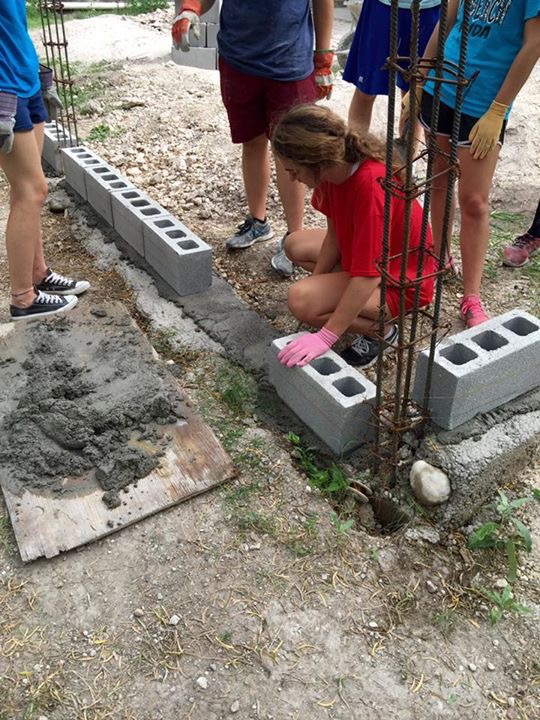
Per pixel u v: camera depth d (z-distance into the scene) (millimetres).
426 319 3391
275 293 3758
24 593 2217
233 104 3641
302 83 3506
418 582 2297
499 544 2428
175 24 3352
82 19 10219
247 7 3305
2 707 1930
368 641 2109
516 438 2602
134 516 2420
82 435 2633
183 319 3480
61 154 4957
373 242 2592
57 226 4465
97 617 2150
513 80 2797
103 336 3316
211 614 2160
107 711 1924
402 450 2629
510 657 2090
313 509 2490
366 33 3848
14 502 2465
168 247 3537
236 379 3070
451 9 3082
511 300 3623
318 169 2564
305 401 2762
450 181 2016
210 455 2664
